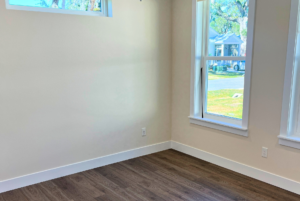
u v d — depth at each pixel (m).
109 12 3.04
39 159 2.74
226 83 3.03
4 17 2.38
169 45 3.56
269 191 2.51
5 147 2.54
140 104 3.42
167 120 3.75
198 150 3.40
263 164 2.68
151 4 3.30
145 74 3.40
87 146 3.05
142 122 3.49
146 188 2.63
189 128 3.49
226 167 3.07
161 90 3.60
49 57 2.65
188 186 2.66
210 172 2.98
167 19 3.48
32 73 2.58
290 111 2.41
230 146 2.99
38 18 2.54
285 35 2.34
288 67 2.34
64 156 2.90
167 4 3.45
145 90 3.44
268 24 2.45
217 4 3.02
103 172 3.01
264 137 2.63
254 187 2.60
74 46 2.79
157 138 3.69
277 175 2.57
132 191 2.57
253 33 2.56
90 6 2.99
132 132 3.41
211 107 3.27
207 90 3.30
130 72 3.26
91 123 3.04
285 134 2.44
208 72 3.25
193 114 3.38
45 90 2.68
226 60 2.99
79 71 2.86
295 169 2.42
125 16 3.11
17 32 2.45
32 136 2.67
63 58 2.74
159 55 3.49
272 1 2.39
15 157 2.60
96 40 2.93
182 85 3.50
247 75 2.67
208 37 3.19
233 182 2.72
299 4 2.22
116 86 3.17
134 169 3.09
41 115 2.69
